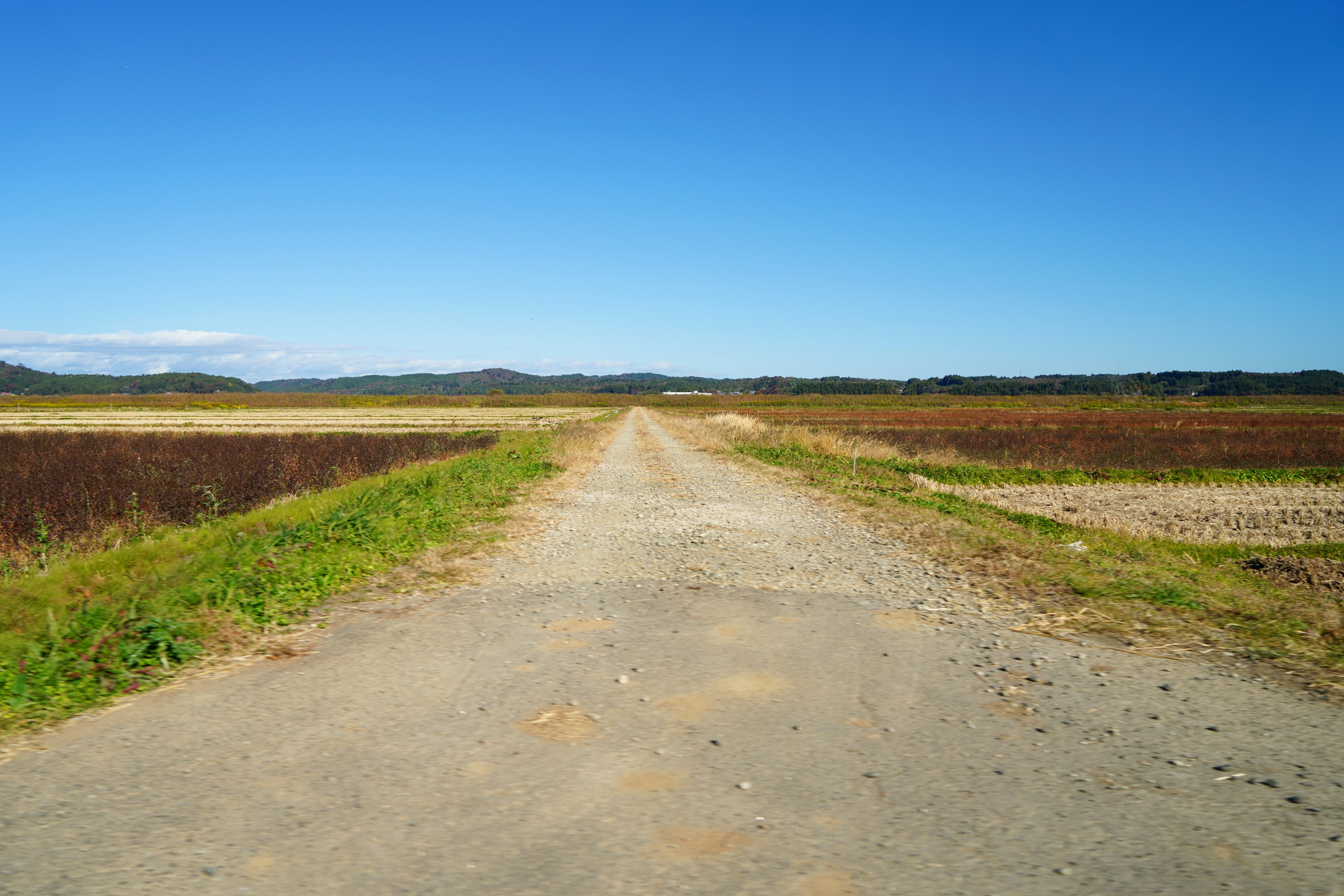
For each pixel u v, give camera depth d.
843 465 22.83
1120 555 10.67
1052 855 2.96
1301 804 3.37
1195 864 2.90
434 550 9.40
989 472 25.30
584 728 4.19
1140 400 159.38
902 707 4.52
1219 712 4.44
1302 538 15.38
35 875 2.80
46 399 159.88
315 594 7.12
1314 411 98.00
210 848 2.99
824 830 3.14
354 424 61.56
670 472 20.86
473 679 4.98
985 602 7.07
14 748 3.94
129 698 4.64
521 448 25.52
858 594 7.41
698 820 3.21
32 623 5.85
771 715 4.39
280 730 4.16
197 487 16.42
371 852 2.96
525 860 2.91
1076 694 4.73
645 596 7.30
